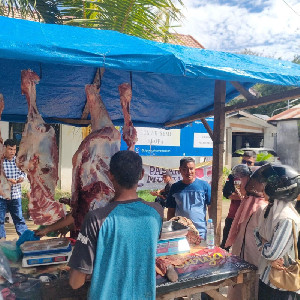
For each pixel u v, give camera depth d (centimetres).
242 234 335
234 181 473
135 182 191
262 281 268
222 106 378
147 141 898
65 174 959
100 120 296
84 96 444
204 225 400
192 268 254
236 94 466
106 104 476
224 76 254
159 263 246
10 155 570
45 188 287
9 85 385
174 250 271
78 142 967
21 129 905
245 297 267
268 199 273
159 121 571
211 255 275
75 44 218
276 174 260
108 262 177
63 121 495
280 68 314
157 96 463
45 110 468
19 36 221
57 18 565
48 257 246
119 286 180
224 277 251
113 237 177
